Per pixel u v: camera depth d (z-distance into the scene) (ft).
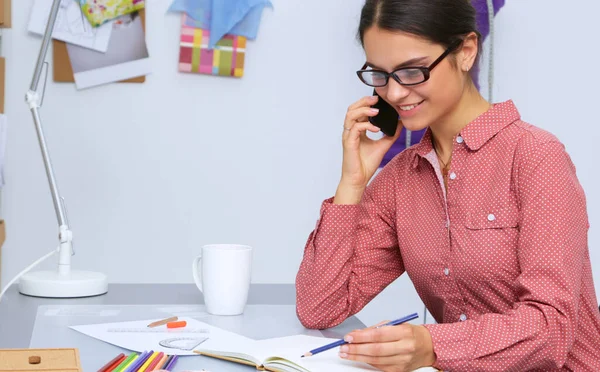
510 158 4.27
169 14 8.94
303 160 9.34
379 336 3.60
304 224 9.41
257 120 9.22
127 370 3.48
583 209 4.16
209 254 4.87
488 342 3.76
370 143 5.04
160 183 9.12
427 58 4.21
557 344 3.84
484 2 8.91
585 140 9.55
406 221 4.77
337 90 9.30
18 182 8.87
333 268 4.77
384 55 4.23
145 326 4.46
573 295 3.89
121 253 9.12
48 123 8.87
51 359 3.34
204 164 9.18
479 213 4.35
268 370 3.71
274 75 9.20
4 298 5.20
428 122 4.35
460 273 4.45
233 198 9.26
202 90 9.10
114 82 8.95
